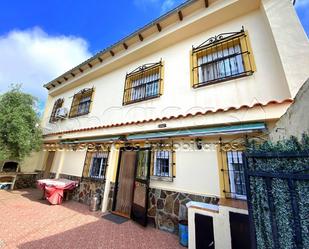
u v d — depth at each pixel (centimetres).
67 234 441
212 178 462
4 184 973
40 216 563
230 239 337
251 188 236
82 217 579
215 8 589
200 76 602
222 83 529
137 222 549
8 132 835
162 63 722
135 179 613
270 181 217
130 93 805
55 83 1295
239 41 552
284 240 189
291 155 198
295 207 186
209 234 360
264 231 210
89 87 1056
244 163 251
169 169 551
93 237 432
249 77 489
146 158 598
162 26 726
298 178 186
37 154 1205
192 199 477
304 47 397
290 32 427
